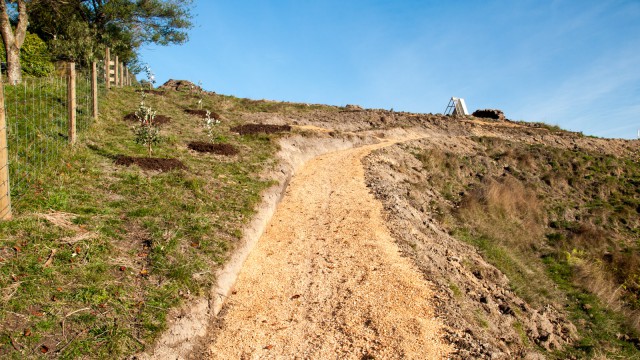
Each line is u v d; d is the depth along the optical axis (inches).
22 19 597.6
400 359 250.4
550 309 477.4
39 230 261.7
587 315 494.6
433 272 360.2
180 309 248.2
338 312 292.7
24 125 400.5
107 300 230.8
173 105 753.0
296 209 455.8
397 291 319.6
